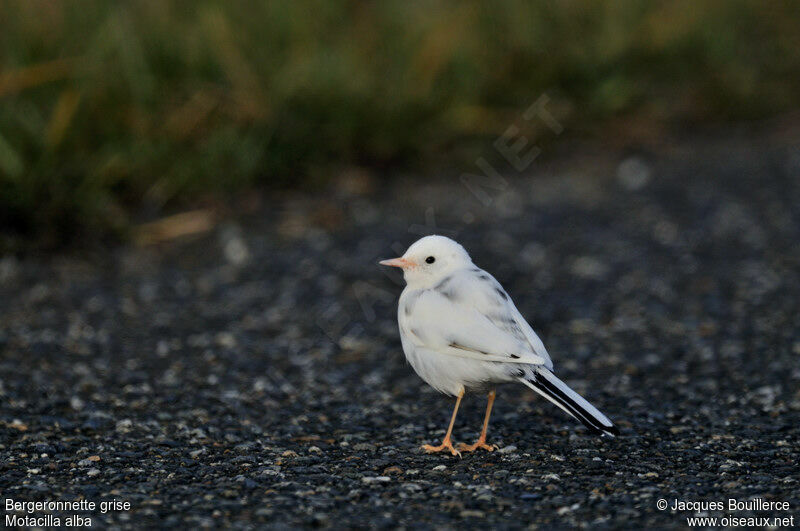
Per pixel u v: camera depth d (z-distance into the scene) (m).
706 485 6.84
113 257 13.65
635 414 8.66
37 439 8.02
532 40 19.27
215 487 6.91
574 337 11.12
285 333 11.34
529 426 8.46
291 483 6.98
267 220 15.10
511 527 6.14
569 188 17.08
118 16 15.95
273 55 17.03
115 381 9.72
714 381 9.47
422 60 18.14
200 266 13.48
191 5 17.30
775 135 20.30
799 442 7.75
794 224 14.96
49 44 15.61
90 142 14.94
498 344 7.41
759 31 23.64
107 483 7.01
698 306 11.95
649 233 14.88
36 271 12.98
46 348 10.60
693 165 18.28
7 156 13.55
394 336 11.29
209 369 10.16
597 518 6.27
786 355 10.08
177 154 15.57
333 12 18.28
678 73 21.33
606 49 19.97
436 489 6.87
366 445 7.94
